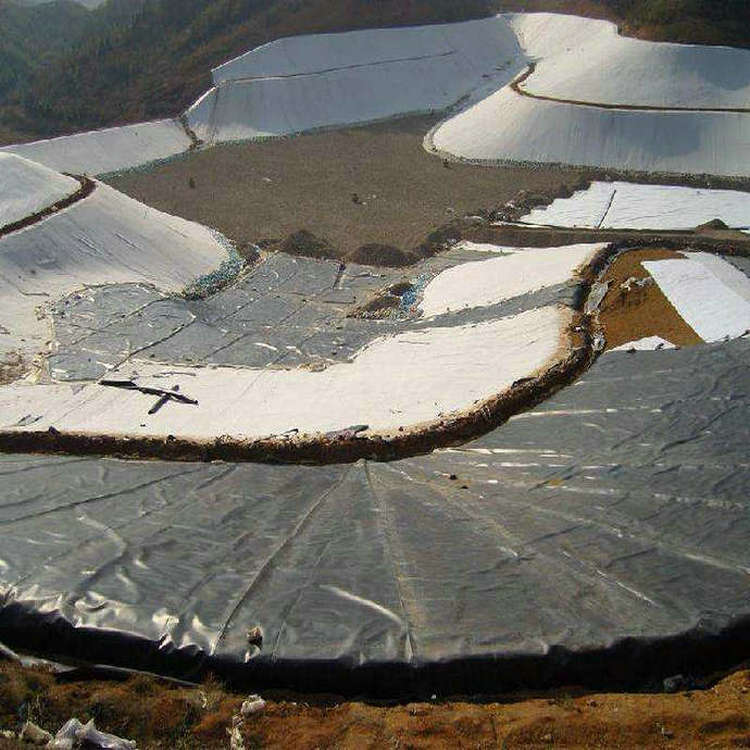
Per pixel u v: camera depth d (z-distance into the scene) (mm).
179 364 26469
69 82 68000
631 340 23484
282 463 19312
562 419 19203
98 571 11852
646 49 56500
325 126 61438
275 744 9203
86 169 52062
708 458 15492
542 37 79875
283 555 12398
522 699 9750
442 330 27750
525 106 54656
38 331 28375
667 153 49906
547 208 43719
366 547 12609
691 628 10211
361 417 21234
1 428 21719
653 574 11484
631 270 28922
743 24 58500
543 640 10078
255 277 35656
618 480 15086
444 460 18297
